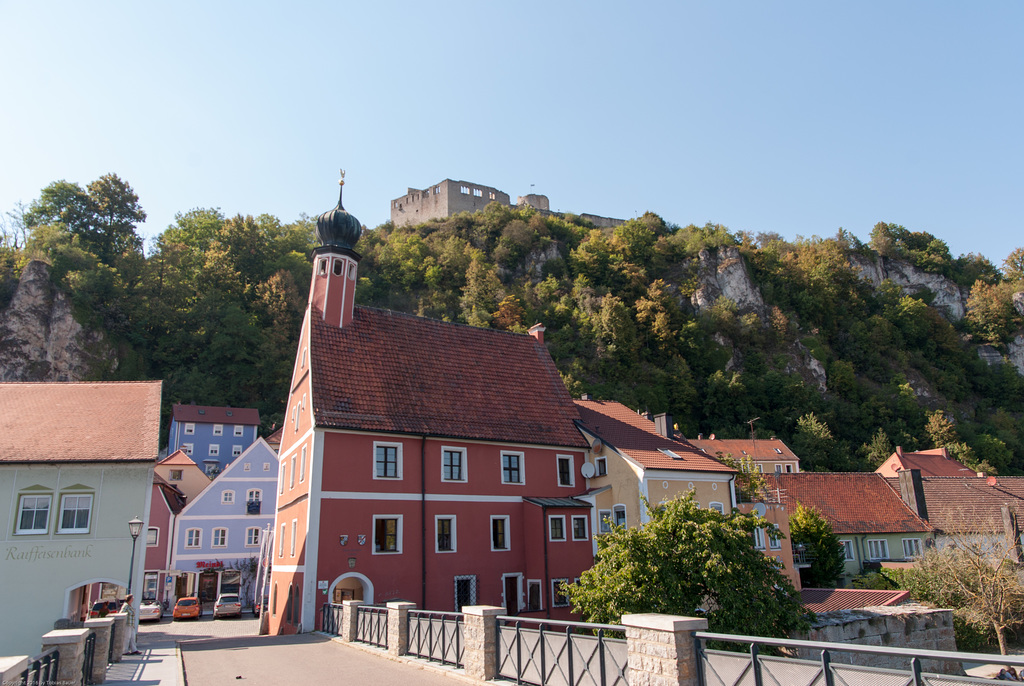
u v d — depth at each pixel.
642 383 99.62
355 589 29.89
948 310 151.50
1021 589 28.91
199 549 52.41
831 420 102.81
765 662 7.46
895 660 23.44
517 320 105.19
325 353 32.25
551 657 11.14
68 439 27.83
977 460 97.44
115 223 101.56
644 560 19.31
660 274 130.00
